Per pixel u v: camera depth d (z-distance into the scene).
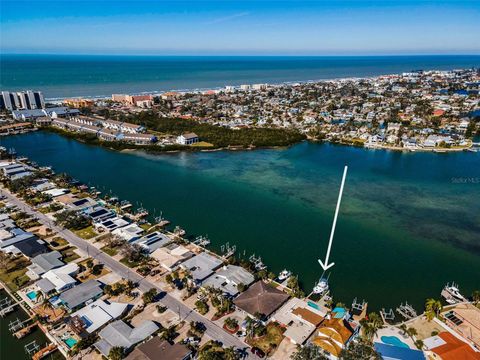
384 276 111.12
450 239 136.00
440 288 106.38
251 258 116.31
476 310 91.69
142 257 112.56
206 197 169.25
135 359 72.62
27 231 126.81
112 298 94.31
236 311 90.94
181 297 95.69
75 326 81.56
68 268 104.00
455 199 175.62
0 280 100.31
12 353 77.75
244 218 148.00
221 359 75.06
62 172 198.12
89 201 153.00
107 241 119.75
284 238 132.50
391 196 177.75
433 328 87.31
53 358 76.81
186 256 113.38
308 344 77.06
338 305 92.69
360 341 80.12
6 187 165.75
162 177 195.88
